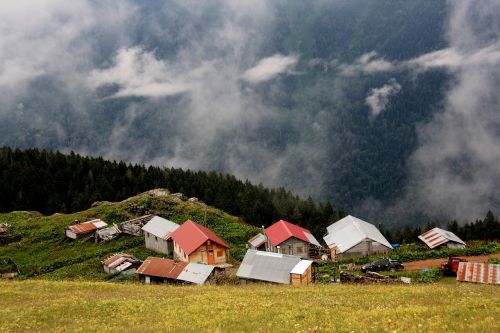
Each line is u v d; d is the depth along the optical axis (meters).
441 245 78.69
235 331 24.47
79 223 103.12
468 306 26.56
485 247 74.75
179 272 62.47
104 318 30.62
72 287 48.16
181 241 80.06
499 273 48.09
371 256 77.69
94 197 140.50
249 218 141.25
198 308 31.67
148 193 124.94
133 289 46.47
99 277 73.81
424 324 23.03
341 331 22.92
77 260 84.31
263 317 27.78
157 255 86.62
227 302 33.81
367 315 26.02
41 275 77.56
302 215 155.62
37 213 125.31
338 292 37.94
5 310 34.16
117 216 109.38
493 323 22.05
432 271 59.62
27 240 98.44
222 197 146.75
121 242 94.69
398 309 26.89
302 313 28.03
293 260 58.19
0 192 135.00
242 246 94.88
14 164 148.12
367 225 97.50
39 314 32.56
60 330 27.50
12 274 78.25
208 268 62.12
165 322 28.00
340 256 82.88
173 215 109.38
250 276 57.00
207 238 76.69
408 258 71.81
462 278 48.97
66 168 154.88
